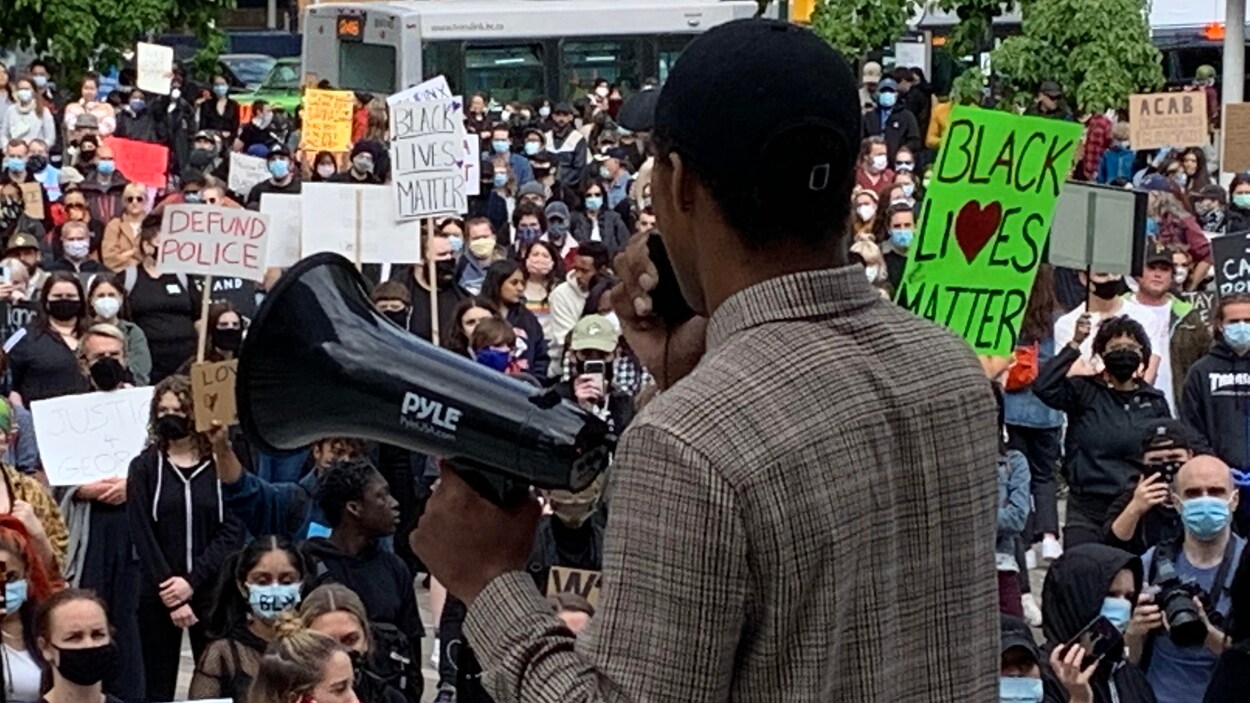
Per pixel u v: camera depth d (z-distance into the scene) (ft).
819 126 8.02
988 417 8.51
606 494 8.30
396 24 104.94
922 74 95.20
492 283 46.96
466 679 9.71
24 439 36.40
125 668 30.78
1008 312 23.15
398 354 8.37
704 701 7.64
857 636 7.95
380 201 46.03
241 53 153.07
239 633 25.70
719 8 107.34
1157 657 24.34
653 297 9.07
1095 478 35.04
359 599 24.72
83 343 38.88
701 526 7.60
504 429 8.16
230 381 30.07
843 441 7.87
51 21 83.41
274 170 69.36
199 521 30.17
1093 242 36.78
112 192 66.33
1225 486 26.27
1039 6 79.51
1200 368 35.22
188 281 47.50
